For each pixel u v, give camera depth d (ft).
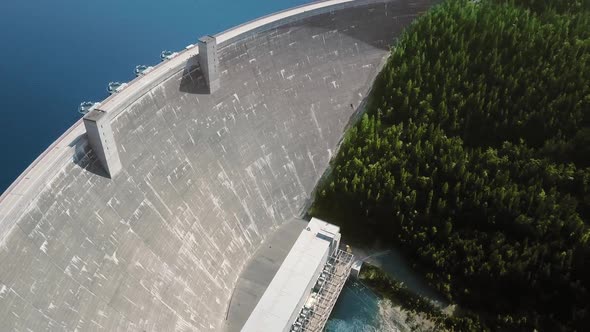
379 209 285.64
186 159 258.57
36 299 170.91
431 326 252.83
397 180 286.05
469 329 248.32
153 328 202.80
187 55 275.39
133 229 217.97
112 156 214.48
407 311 259.80
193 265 236.63
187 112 267.39
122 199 218.79
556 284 241.96
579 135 267.59
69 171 199.93
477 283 258.98
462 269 262.88
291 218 299.58
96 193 208.74
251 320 219.61
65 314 177.06
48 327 169.89
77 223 196.34
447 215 273.95
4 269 166.09
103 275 196.85
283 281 236.43
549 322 238.68
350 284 272.72
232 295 248.73
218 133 280.92
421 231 275.18
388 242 286.46
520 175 268.62
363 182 287.07
